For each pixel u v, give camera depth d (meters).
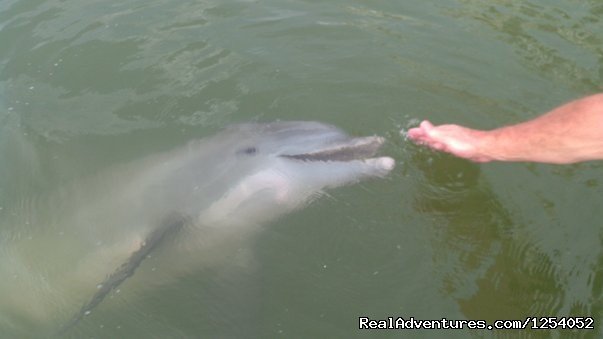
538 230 1.69
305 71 2.17
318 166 1.78
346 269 1.66
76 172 1.92
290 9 2.44
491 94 2.06
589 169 1.80
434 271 1.64
